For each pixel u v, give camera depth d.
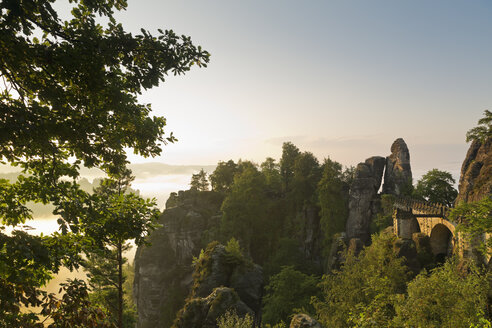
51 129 7.19
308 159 93.94
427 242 47.81
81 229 7.95
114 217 8.27
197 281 61.22
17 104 6.72
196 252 85.25
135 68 7.98
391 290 28.91
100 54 6.91
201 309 45.94
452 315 20.20
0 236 6.03
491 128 38.03
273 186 102.31
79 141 7.95
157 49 7.82
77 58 6.83
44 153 7.65
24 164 7.91
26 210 7.68
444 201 66.44
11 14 6.25
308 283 53.66
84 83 7.37
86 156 8.22
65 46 6.89
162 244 87.94
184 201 98.12
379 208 72.81
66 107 7.55
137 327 85.50
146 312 84.25
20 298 6.45
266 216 85.94
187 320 45.53
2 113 6.46
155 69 8.04
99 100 7.73
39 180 7.39
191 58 8.21
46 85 7.40
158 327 81.19
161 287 84.44
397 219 51.19
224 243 78.88
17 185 7.65
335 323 32.44
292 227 83.62
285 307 52.09
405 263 44.62
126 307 37.56
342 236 70.88
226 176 108.06
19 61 6.73
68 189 7.71
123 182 24.72
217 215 91.88
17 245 6.07
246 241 80.56
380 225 68.06
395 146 83.25
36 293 6.66
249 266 62.53
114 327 7.55
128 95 7.90
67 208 7.40
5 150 7.45
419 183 70.12
